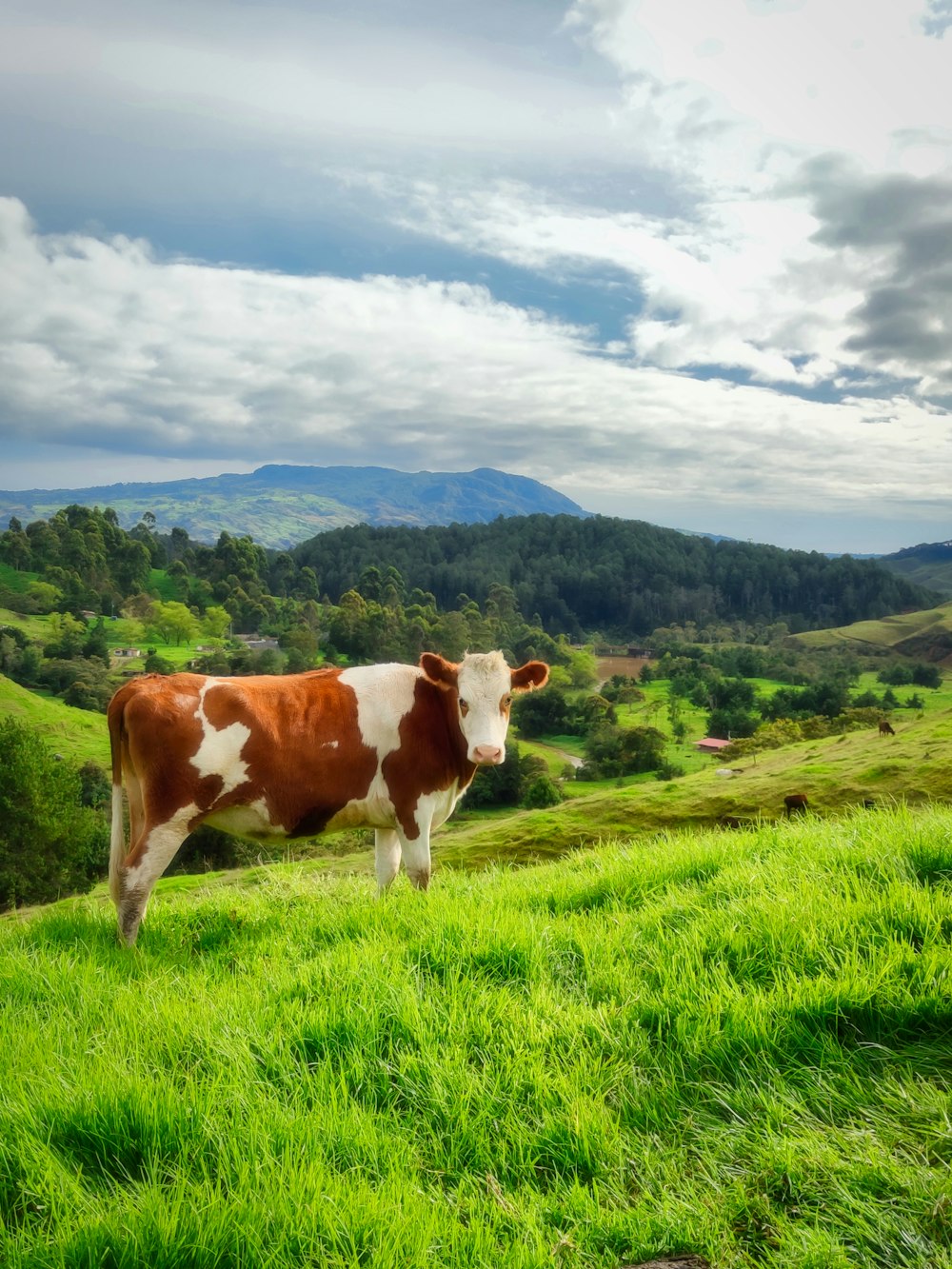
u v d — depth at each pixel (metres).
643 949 4.72
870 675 175.62
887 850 5.42
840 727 71.38
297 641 158.88
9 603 168.38
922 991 3.78
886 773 26.16
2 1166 3.05
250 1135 3.10
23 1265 2.56
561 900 6.00
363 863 23.00
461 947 4.75
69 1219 2.71
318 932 5.86
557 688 124.12
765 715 120.00
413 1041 3.85
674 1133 3.34
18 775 40.72
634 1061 3.75
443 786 7.39
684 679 149.00
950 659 183.38
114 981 5.12
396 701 7.16
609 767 87.00
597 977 4.41
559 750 107.31
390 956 4.71
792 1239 2.68
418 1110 3.46
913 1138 3.07
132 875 6.32
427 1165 3.17
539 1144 3.23
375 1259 2.56
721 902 5.16
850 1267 2.56
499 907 5.58
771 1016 3.82
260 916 6.73
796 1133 3.18
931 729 32.44
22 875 40.50
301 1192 2.79
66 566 191.75
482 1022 3.92
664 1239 2.78
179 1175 2.91
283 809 6.86
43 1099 3.38
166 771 6.43
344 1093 3.45
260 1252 2.59
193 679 6.71
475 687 7.09
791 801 19.52
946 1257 2.51
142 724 6.40
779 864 5.70
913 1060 3.52
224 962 5.60
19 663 121.75
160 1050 3.88
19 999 4.80
